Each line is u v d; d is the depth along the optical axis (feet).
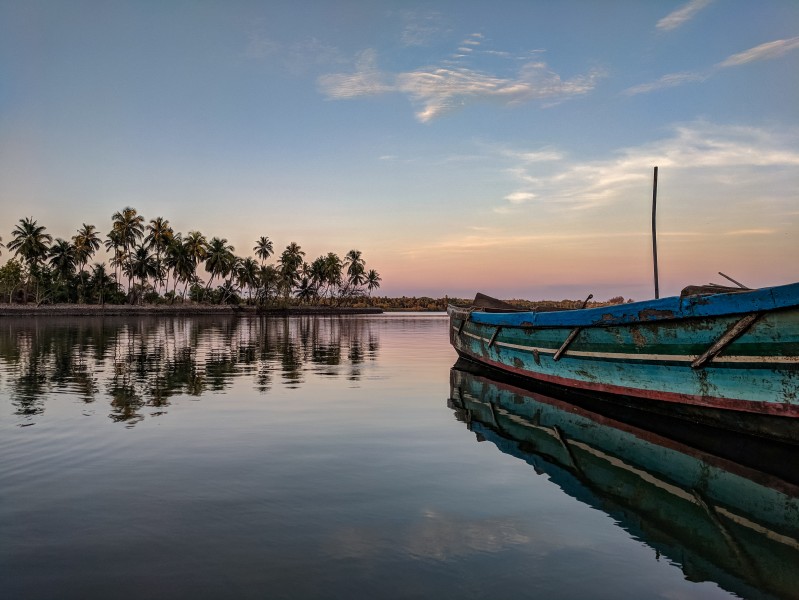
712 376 26.18
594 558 12.73
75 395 34.63
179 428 25.57
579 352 35.17
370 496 16.56
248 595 10.75
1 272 272.51
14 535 13.52
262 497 16.35
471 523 14.64
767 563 12.61
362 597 10.73
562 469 19.95
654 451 22.99
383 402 33.40
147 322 178.70
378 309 406.21
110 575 11.51
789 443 23.65
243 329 131.75
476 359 55.52
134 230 278.87
